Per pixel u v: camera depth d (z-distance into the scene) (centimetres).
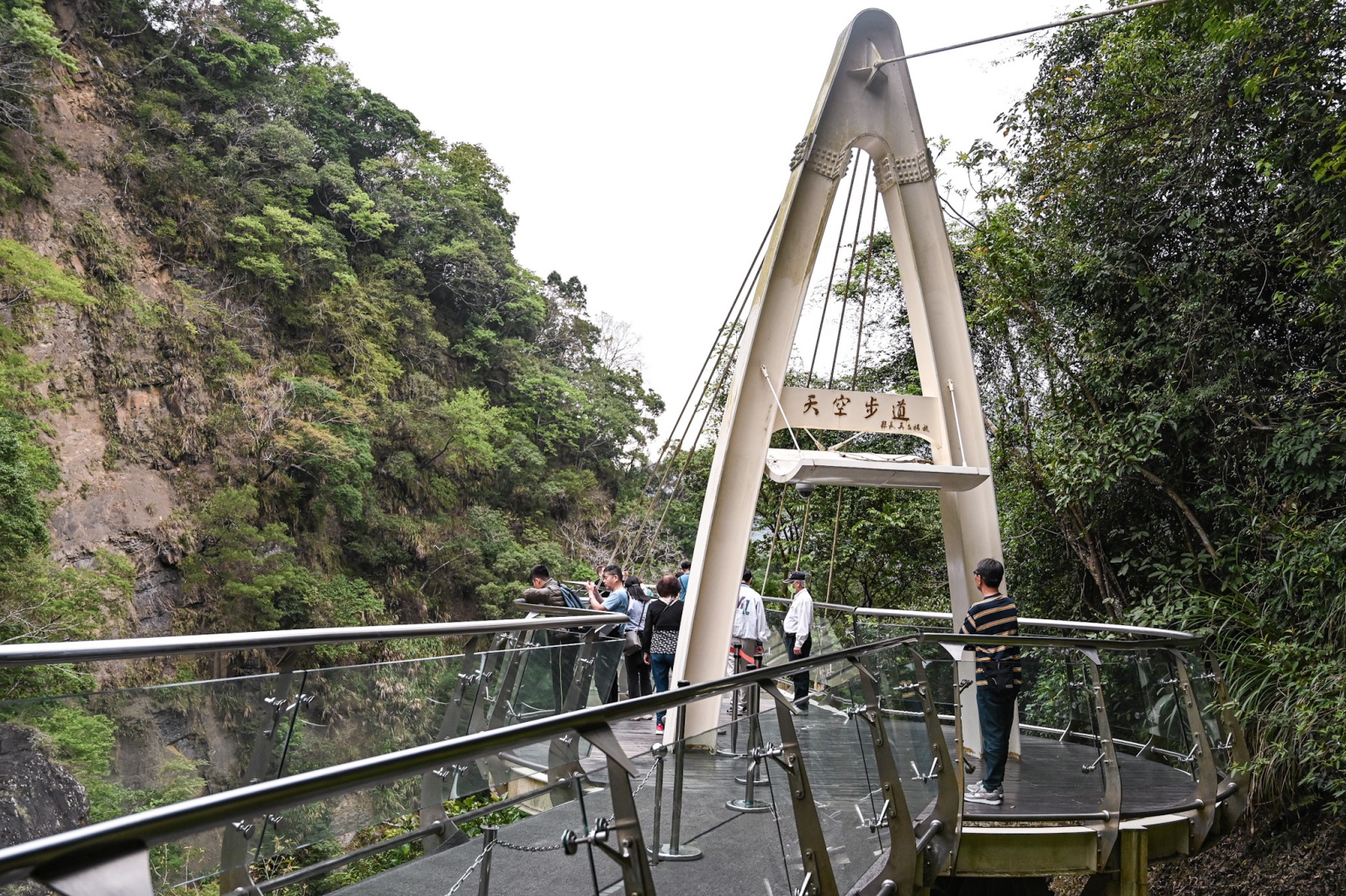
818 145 674
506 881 216
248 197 3856
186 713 306
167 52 3747
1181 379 857
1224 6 702
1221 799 521
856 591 1459
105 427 2923
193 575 2875
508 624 507
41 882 112
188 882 293
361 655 2620
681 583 923
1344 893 644
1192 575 874
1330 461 732
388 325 4141
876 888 356
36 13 2903
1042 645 478
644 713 237
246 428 3278
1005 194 1029
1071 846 472
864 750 375
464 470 4222
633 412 5606
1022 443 1054
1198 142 812
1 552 1938
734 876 270
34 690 1722
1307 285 791
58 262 2981
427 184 4859
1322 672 626
